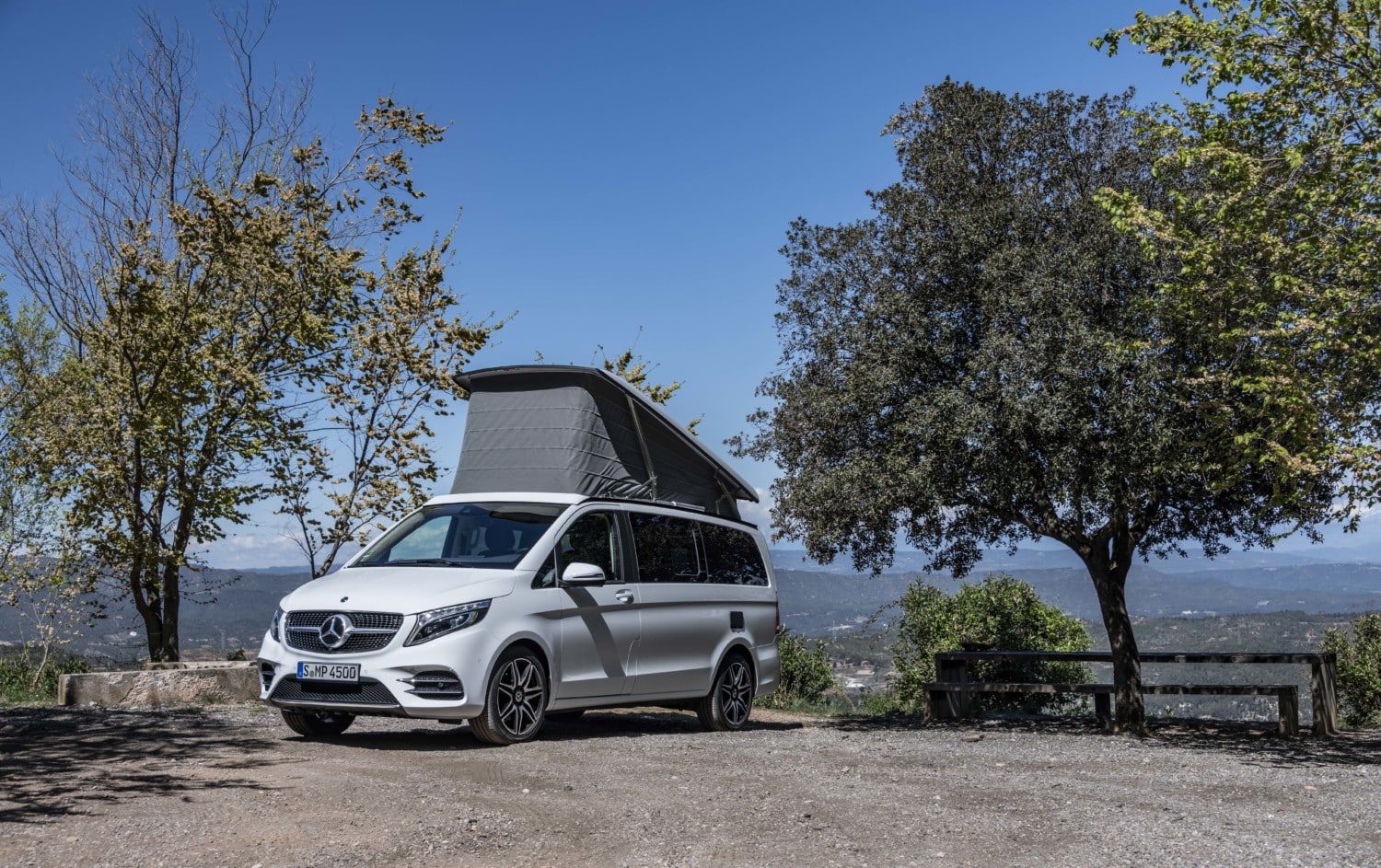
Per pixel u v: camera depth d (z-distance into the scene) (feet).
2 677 53.11
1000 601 60.80
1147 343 34.35
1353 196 29.37
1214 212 31.81
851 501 40.14
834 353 42.73
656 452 37.60
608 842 17.21
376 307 54.03
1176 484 38.29
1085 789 24.11
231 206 50.52
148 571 51.90
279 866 14.97
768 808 20.20
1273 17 31.22
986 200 41.47
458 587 27.94
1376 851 18.11
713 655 35.63
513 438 35.04
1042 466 37.96
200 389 50.44
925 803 21.43
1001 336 37.04
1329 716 40.88
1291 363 30.32
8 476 55.06
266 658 28.37
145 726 29.94
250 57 58.23
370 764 23.90
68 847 15.51
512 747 27.27
